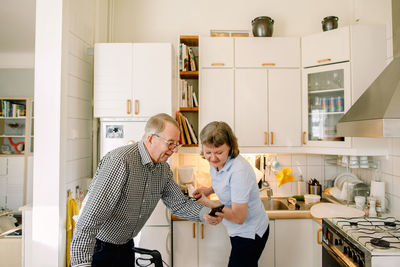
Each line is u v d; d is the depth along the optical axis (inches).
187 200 56.6
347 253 53.5
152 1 101.0
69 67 70.4
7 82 161.6
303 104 88.4
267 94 89.0
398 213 72.1
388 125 48.5
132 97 78.0
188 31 100.7
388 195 77.1
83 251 38.0
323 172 99.3
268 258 76.4
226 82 88.9
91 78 85.0
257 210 56.8
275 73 89.1
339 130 67.4
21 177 150.4
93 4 86.4
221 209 51.2
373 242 49.4
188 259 77.2
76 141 74.6
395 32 72.7
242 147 88.7
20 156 150.7
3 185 149.3
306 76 87.8
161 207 75.5
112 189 41.5
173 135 45.0
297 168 99.6
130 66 78.1
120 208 45.2
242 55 89.0
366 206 79.4
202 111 88.4
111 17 97.7
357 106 65.1
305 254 76.4
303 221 76.6
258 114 88.9
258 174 92.7
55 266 64.1
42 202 64.4
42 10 65.6
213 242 77.2
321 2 100.4
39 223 64.3
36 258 64.4
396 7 72.3
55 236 64.2
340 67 81.6
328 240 62.9
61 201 65.5
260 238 57.0
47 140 64.7
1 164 149.6
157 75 78.2
